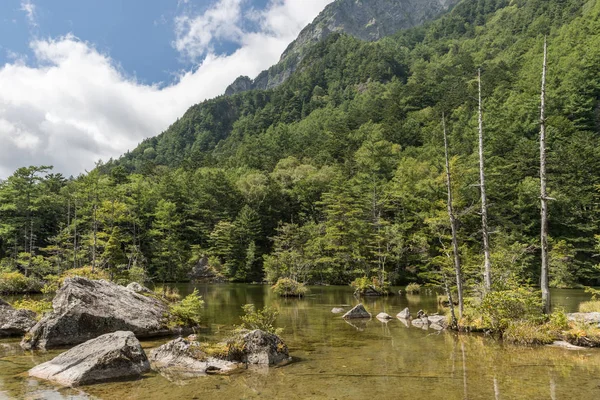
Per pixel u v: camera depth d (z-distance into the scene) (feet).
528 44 408.26
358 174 244.01
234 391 27.04
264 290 142.51
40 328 43.32
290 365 34.63
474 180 164.76
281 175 283.79
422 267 145.59
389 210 195.83
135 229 208.54
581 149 183.73
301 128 466.70
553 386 27.86
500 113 260.42
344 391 26.94
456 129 275.39
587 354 38.60
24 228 183.21
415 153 284.61
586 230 158.20
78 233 178.60
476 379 29.81
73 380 28.89
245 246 212.43
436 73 448.65
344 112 469.98
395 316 71.72
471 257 81.35
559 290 132.67
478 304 56.39
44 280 129.29
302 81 637.71
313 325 59.88
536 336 44.19
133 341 33.58
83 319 44.29
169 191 239.50
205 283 188.85
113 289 53.21
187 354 34.65
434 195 175.83
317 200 246.06
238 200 248.32
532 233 164.66
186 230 229.45
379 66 561.43
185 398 25.53
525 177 178.70
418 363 35.14
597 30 315.99
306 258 168.45
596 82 258.16
